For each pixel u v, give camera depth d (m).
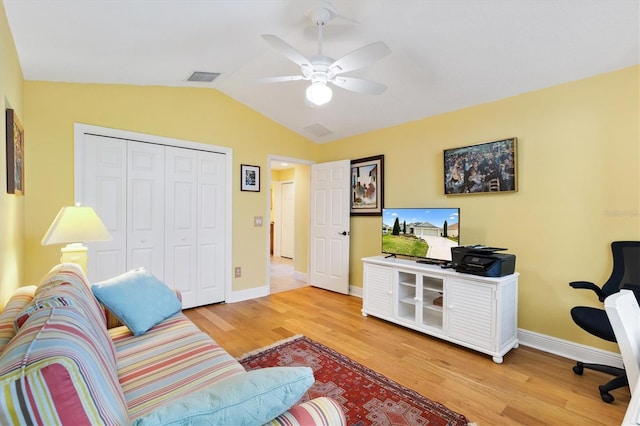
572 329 2.59
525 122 2.84
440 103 3.29
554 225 2.69
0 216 1.69
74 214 2.14
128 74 2.95
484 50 2.46
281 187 8.23
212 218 3.90
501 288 2.49
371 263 3.47
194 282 3.77
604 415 1.86
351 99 3.56
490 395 2.05
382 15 2.30
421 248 3.24
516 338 2.75
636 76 2.30
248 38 2.55
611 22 2.02
